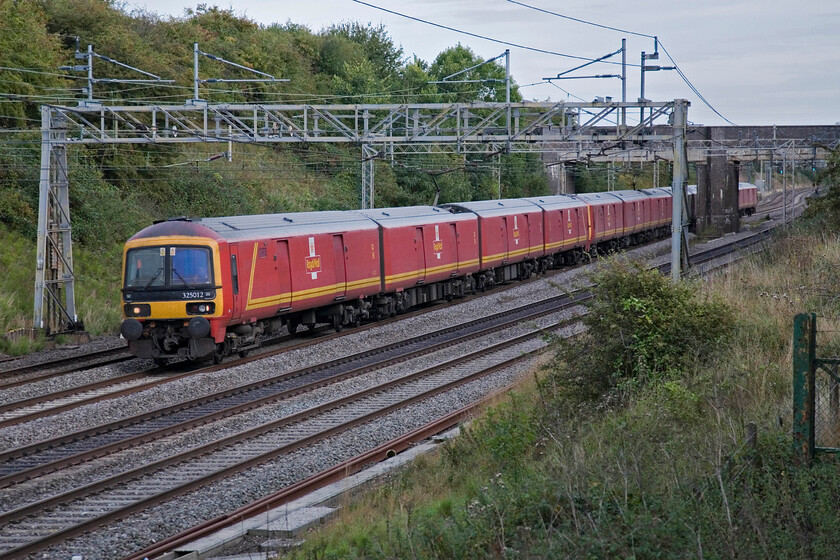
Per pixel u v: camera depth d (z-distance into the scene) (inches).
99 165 2220.7
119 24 2765.7
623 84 1651.1
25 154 1990.7
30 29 2196.1
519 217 2324.1
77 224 1930.4
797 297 975.6
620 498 498.6
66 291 1508.4
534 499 516.7
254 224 1403.8
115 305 1764.3
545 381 878.4
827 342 738.2
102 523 634.8
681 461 540.7
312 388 1116.5
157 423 945.5
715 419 633.6
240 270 1304.1
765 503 464.1
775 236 2054.6
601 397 787.4
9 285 1601.9
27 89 2049.7
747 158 3356.3
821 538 430.0
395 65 4603.8
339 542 543.8
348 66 3513.8
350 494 678.5
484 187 3521.2
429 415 970.1
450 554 477.7
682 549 432.1
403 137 1497.3
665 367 812.6
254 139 1480.1
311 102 3341.5
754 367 735.1
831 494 467.5
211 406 1022.4
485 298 2027.6
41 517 651.5
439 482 682.2
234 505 683.4
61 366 1282.0
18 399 1043.9
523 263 2401.6
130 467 786.2
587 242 2751.0
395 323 1684.3
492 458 703.1
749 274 1268.5
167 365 1298.0
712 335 836.6
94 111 1480.1
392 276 1759.4
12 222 1831.9
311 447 848.9
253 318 1347.2
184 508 666.8
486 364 1255.5
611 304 874.1
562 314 1678.2
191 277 1238.9
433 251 1920.5
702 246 3016.7
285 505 658.8
